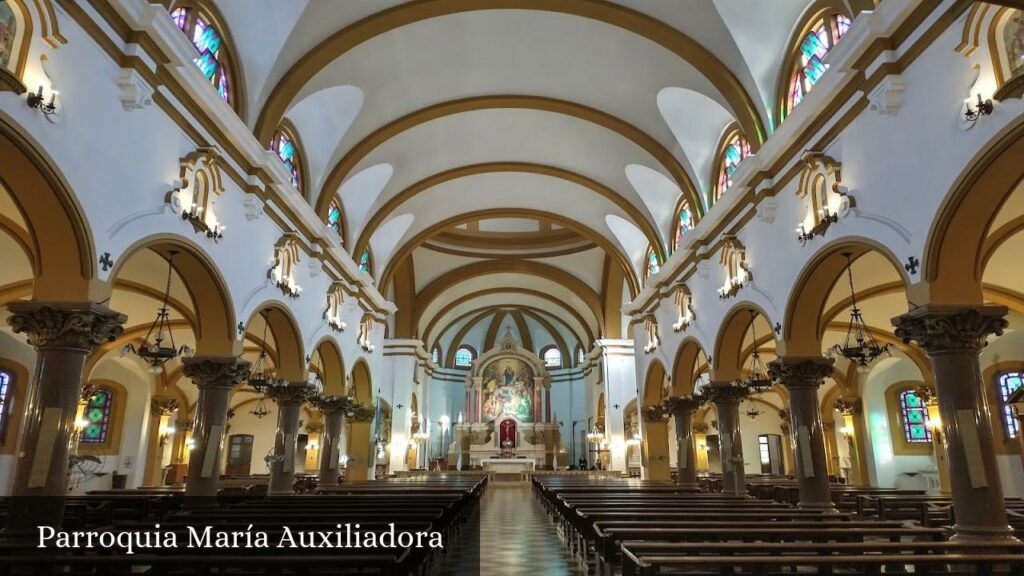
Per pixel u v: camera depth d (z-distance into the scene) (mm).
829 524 7359
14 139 6375
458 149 19531
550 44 14477
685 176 16250
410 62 14531
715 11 11625
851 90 9297
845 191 9523
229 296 11094
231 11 11055
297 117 14461
